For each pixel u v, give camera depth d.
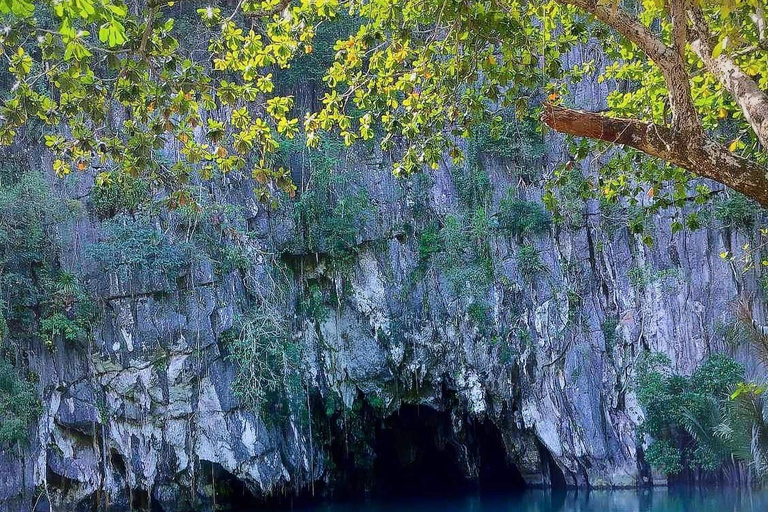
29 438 19.19
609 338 23.12
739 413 8.61
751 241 21.84
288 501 22.92
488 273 23.53
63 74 6.61
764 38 6.31
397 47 8.09
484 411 23.50
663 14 8.16
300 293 23.48
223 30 7.43
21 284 19.55
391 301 23.55
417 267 23.75
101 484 20.34
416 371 23.62
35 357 19.75
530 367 23.25
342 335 23.70
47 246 20.03
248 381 20.72
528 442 24.47
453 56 8.38
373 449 25.38
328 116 8.49
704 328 22.00
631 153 8.66
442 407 24.50
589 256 23.61
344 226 22.95
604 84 22.64
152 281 20.48
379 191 23.67
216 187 21.72
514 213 23.72
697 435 19.83
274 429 21.44
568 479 23.55
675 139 5.19
